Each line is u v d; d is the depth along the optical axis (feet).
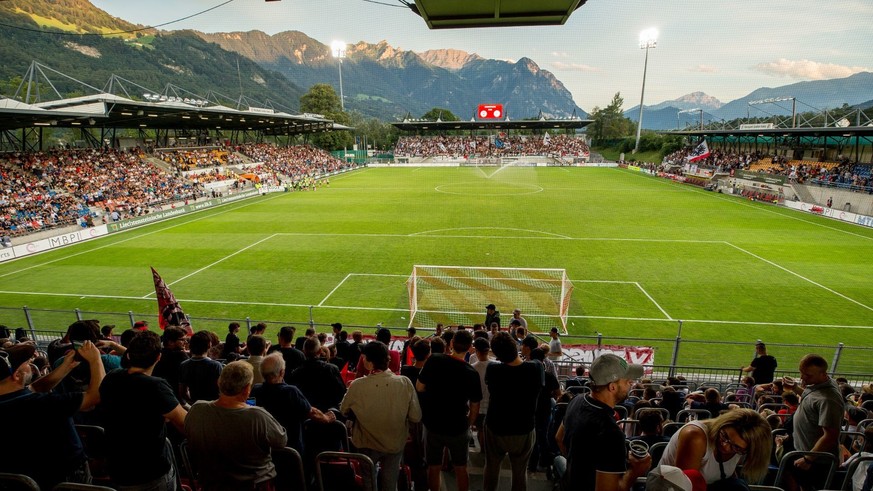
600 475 10.05
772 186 156.35
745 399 33.76
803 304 63.62
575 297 66.49
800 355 51.11
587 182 205.98
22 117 106.42
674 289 69.31
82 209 116.06
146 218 119.55
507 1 20.65
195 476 16.69
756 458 9.67
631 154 339.77
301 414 14.76
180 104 140.97
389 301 65.26
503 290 69.15
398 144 347.77
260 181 192.34
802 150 188.75
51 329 57.16
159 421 12.12
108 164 151.02
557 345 39.93
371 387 14.89
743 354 51.26
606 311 61.82
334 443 16.47
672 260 83.61
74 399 11.75
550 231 106.83
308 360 18.72
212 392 18.16
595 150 397.60
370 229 109.91
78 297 67.21
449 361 15.42
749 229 108.47
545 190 179.32
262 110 193.06
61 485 10.79
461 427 15.71
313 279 74.23
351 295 67.46
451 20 23.08
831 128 149.07
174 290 69.72
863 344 53.01
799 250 89.97
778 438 19.85
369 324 58.13
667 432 19.19
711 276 74.84
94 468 16.06
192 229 111.75
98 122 147.74
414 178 228.63
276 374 14.69
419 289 69.10
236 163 208.95
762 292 67.97
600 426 10.23
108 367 18.16
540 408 21.26
